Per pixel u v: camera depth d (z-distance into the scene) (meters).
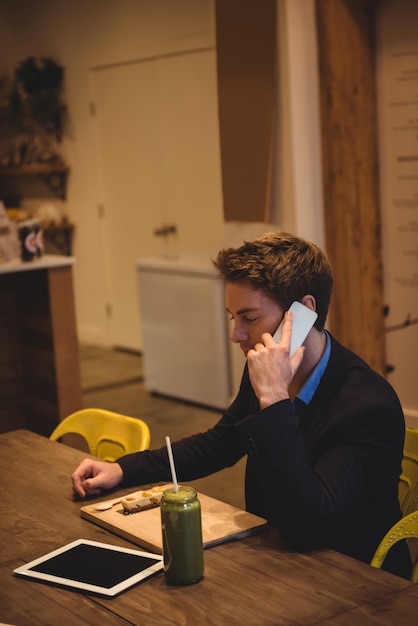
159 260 5.77
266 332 1.71
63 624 1.37
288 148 4.50
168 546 1.48
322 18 4.36
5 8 8.09
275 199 4.64
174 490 1.51
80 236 7.84
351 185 4.50
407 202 4.45
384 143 4.49
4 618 1.40
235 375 5.34
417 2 4.19
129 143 7.08
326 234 4.58
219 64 4.71
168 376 5.77
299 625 1.32
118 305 7.60
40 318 4.47
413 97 4.31
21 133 8.27
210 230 6.50
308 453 1.71
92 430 2.54
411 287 4.52
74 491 2.02
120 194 7.30
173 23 6.37
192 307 5.48
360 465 1.63
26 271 4.51
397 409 1.71
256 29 4.47
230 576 1.50
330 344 1.79
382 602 1.38
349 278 4.57
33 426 4.71
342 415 1.68
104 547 1.65
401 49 4.32
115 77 7.09
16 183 8.42
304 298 1.71
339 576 1.48
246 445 1.62
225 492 4.04
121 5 6.82
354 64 4.40
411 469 2.08
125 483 2.03
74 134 7.65
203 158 6.41
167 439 1.56
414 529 1.71
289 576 1.49
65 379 4.46
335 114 4.44
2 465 2.26
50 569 1.56
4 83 8.12
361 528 1.73
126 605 1.42
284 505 1.58
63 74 7.63
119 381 6.45
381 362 4.69
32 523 1.83
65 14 7.45
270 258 1.70
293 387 1.80
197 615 1.37
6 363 4.64
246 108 4.61
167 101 6.61
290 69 4.41
